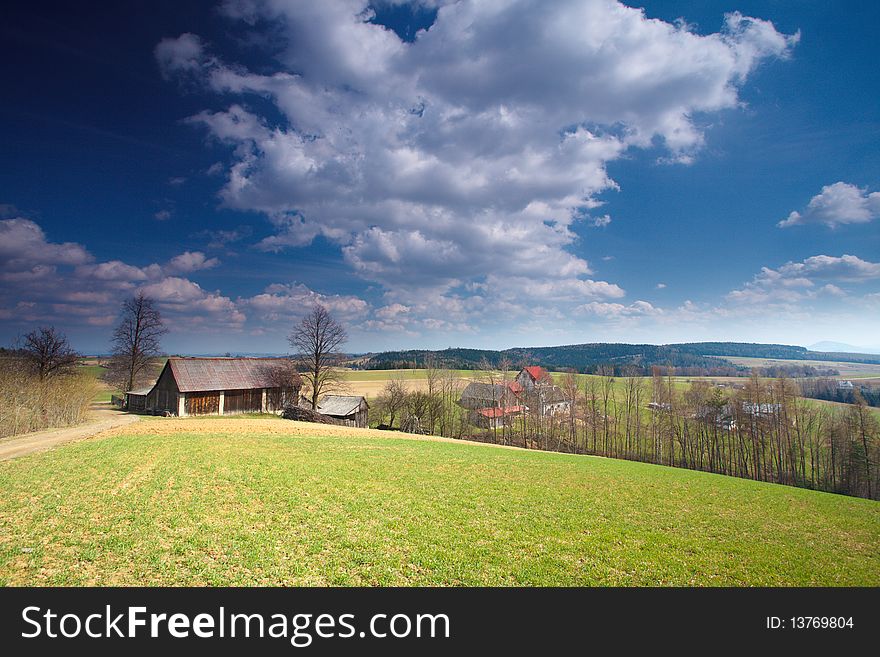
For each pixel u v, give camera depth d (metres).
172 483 19.28
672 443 78.12
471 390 105.38
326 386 75.75
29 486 17.86
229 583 11.32
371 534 15.15
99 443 28.70
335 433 44.50
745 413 75.38
